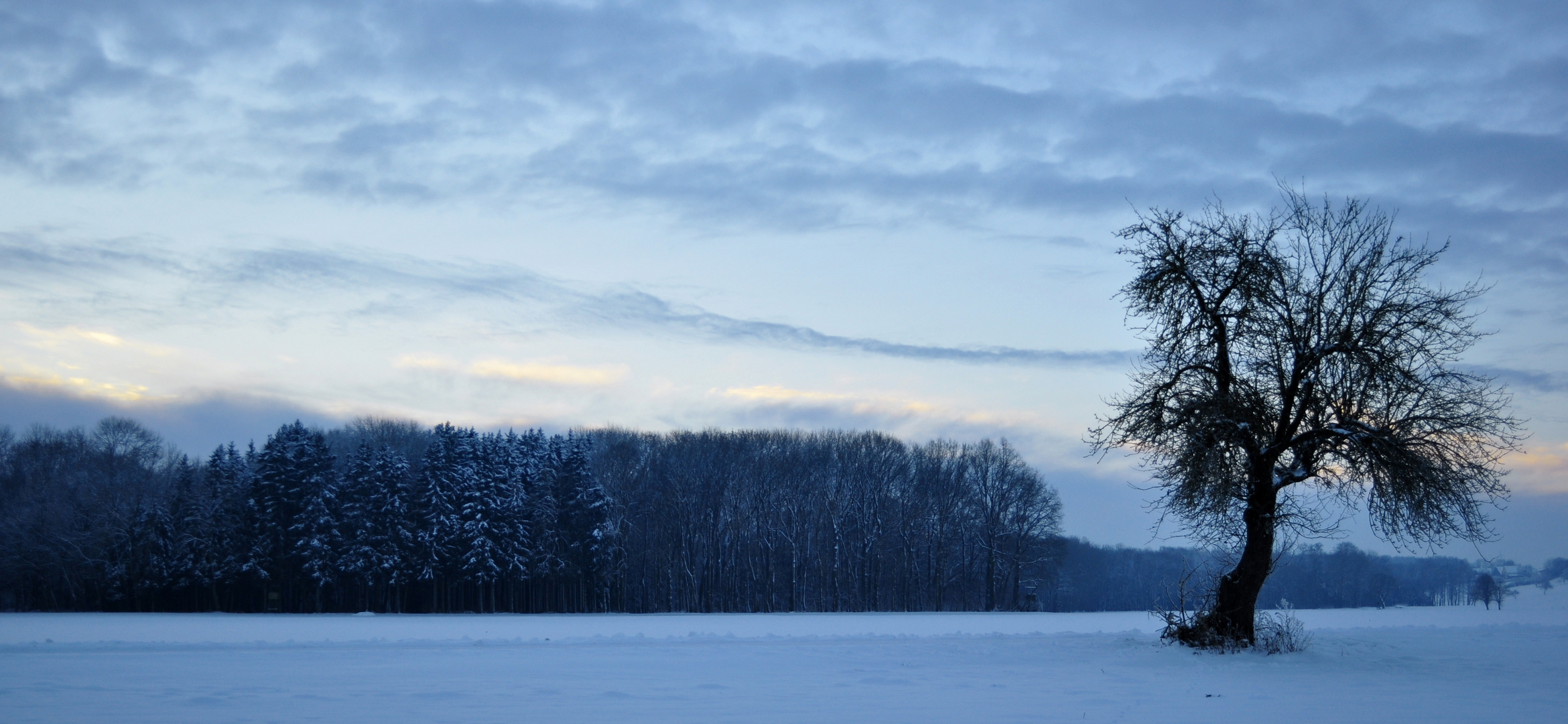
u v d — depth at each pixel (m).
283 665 23.12
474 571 79.81
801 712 15.85
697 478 98.38
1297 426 27.16
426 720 14.66
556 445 93.69
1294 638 27.45
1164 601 30.81
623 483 96.75
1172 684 20.08
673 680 20.14
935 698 17.70
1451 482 24.92
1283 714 16.03
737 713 15.71
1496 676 21.94
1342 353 26.28
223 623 49.81
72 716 14.94
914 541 100.44
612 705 16.42
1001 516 101.44
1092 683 20.20
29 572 81.56
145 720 14.55
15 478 96.94
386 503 79.81
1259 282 27.28
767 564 94.81
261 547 79.06
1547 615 50.16
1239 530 27.75
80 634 39.34
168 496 83.94
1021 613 72.69
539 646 29.05
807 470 99.12
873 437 105.00
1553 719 15.62
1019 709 16.42
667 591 94.19
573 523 85.88
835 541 96.81
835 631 40.28
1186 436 26.94
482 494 82.00
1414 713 16.23
